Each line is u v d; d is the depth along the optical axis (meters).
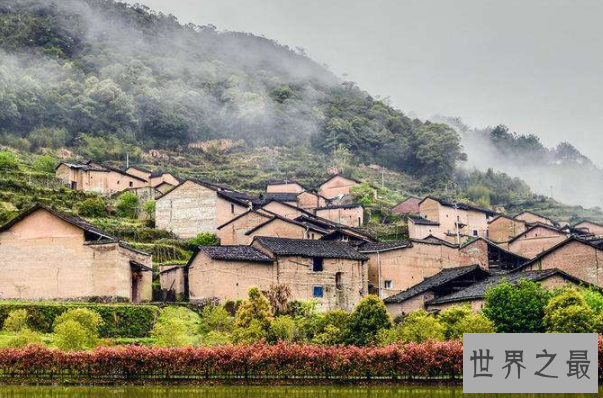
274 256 92.56
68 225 86.31
